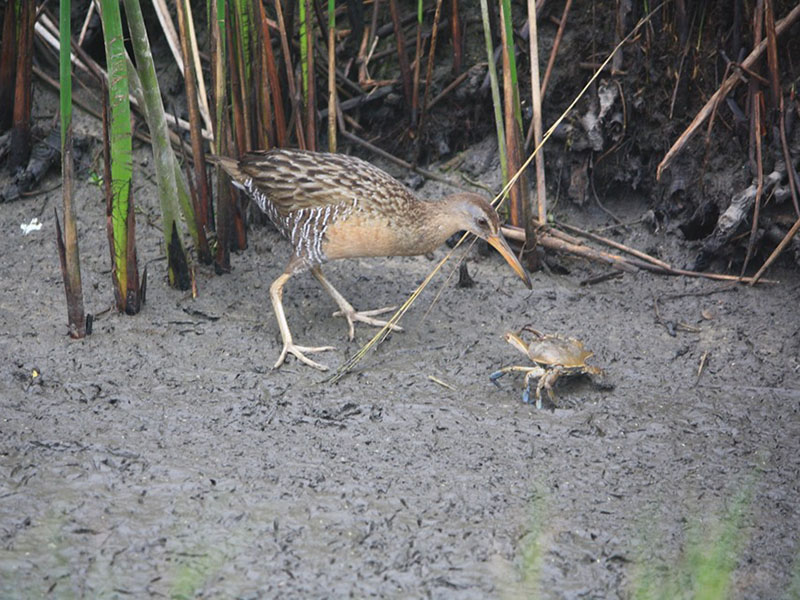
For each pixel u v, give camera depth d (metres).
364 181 10.10
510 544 7.46
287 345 10.02
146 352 10.04
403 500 7.95
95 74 12.91
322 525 7.66
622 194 12.28
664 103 11.89
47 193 12.59
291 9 11.81
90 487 8.08
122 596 6.98
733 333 10.42
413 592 7.02
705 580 7.09
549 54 12.32
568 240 11.68
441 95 12.63
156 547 7.45
